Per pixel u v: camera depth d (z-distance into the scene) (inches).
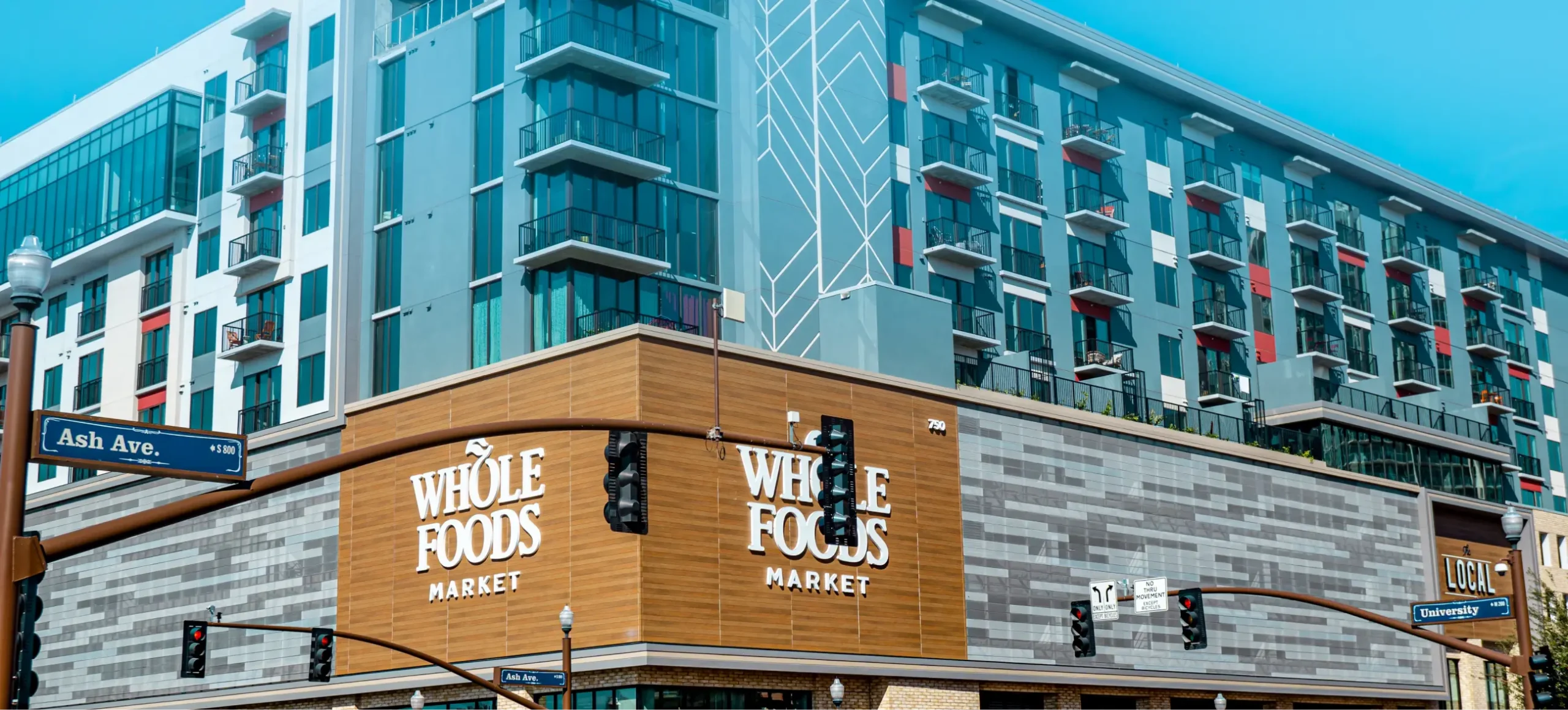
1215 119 2901.1
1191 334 2738.7
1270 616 2337.6
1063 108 2667.3
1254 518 2363.4
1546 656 1341.0
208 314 2396.7
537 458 1760.6
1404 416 2913.4
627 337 1713.8
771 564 1749.5
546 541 1728.6
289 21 2395.4
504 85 2144.4
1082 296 2561.5
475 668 1765.5
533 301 2043.6
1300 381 2741.1
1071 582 2069.4
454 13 2260.1
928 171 2407.7
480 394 1843.0
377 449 704.4
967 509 1974.7
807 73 2290.8
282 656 1989.4
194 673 1542.8
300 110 2335.1
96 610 2263.8
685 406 1721.2
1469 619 1374.3
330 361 2170.3
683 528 1680.6
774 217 2196.1
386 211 2261.3
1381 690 2471.7
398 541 1886.1
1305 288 2938.0
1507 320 3496.6
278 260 2271.2
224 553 2105.1
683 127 2181.3
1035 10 2608.3
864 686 1836.9
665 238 2117.4
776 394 1803.6
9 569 597.0
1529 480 3390.7
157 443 644.1
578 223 2017.7
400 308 2186.3
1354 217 3154.5
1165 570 2201.0
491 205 2119.8
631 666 1615.4
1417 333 3223.4
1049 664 2010.3
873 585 1843.0
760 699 1745.8
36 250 632.4
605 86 2096.5
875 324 2086.6
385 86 2315.5
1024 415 2082.9
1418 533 2664.9
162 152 2472.9
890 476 1892.2
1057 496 2086.6
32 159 2834.6
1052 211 2591.0
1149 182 2763.3
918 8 2471.7
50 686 2293.3
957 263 2415.1
